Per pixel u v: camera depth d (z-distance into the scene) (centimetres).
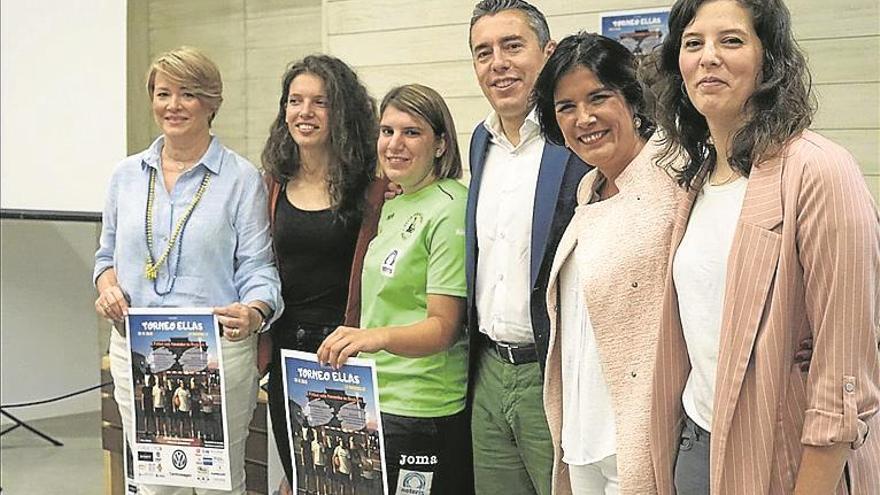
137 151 514
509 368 232
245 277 271
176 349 269
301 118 263
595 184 215
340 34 394
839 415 159
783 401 168
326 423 244
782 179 166
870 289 158
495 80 232
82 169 475
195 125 271
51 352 551
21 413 545
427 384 245
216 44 502
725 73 170
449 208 243
